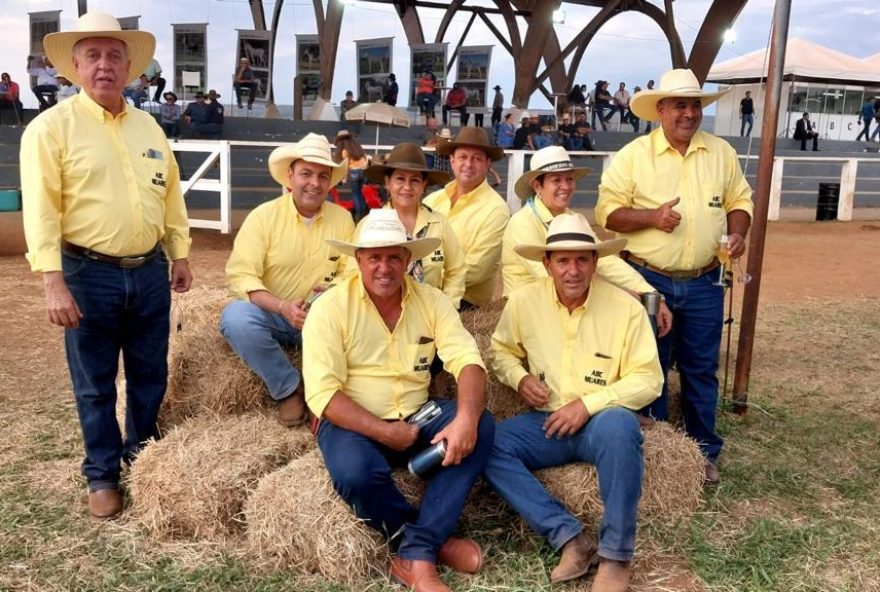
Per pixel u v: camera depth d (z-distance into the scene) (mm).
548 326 3516
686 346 4105
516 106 23375
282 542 3061
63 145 3189
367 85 23062
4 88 17547
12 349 5941
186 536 3334
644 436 3619
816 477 4055
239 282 3943
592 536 3316
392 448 3201
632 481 3062
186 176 15188
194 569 3076
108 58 3217
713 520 3545
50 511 3504
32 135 3137
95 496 3490
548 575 3098
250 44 21828
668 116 3920
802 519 3588
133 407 3758
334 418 3146
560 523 3125
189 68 20219
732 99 30000
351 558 3002
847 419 4906
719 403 5062
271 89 22219
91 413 3480
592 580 3080
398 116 18656
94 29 3143
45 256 3105
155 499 3309
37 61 18094
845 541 3389
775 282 9672
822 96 29500
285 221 4035
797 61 28391
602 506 3285
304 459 3395
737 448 4418
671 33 23672
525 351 3676
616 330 3430
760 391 5426
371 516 3092
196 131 17641
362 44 22922
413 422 3279
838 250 12438
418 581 2961
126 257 3369
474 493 3660
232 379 3961
